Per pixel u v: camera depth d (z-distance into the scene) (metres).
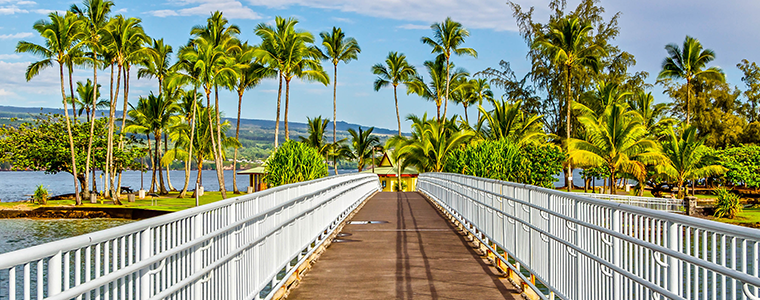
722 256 3.22
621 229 4.66
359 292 7.54
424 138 44.81
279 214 7.44
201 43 42.66
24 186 116.69
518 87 58.78
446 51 53.34
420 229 14.66
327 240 11.80
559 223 6.31
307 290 7.69
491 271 8.98
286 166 24.52
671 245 3.75
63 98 42.00
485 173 28.02
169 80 43.31
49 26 39.88
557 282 6.33
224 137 60.72
